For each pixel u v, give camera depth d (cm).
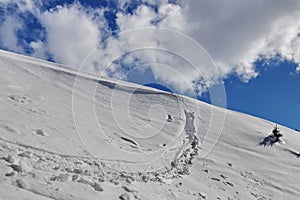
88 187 694
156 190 867
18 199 523
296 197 1261
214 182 1151
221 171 1298
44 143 877
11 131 868
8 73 1616
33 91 1457
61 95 1593
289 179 1445
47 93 1521
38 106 1241
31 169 679
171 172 1098
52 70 2123
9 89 1331
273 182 1357
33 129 951
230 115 2411
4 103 1119
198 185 1055
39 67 2077
